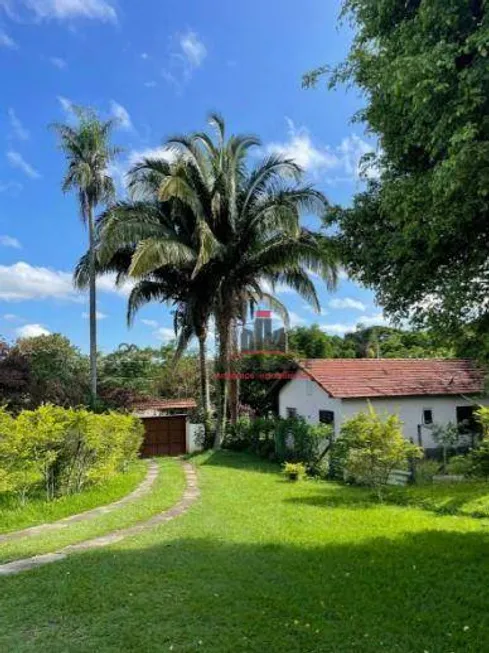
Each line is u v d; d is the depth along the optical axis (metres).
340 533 8.16
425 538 7.84
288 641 4.30
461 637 4.39
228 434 23.22
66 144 23.66
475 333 6.27
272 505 10.74
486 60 4.29
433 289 6.22
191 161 20.61
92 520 9.34
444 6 4.52
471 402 20.27
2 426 10.47
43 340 28.73
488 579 5.90
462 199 4.84
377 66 5.41
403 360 24.38
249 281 21.95
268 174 20.66
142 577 5.86
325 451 16.02
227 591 5.43
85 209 23.70
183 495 11.99
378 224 6.49
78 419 11.91
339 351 45.66
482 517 9.75
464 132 4.25
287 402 26.08
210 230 19.64
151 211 21.08
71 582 5.73
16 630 4.59
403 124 5.29
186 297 22.64
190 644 4.26
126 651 4.16
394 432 12.51
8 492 10.77
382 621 4.71
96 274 23.02
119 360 32.53
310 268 19.83
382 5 5.12
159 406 27.95
